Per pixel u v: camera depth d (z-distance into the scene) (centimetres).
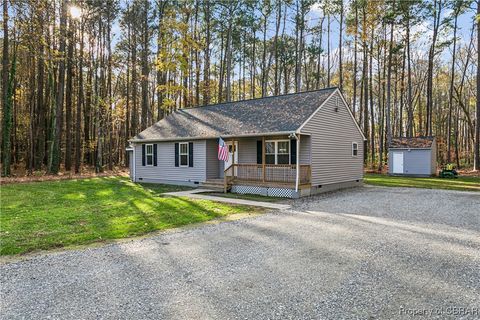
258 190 1469
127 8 2867
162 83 3012
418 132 4412
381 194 1434
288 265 532
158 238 709
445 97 4475
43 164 2767
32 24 1889
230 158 1728
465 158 4319
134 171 2055
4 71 2017
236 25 3148
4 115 2061
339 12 3067
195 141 1742
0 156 2545
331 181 1597
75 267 527
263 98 1852
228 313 371
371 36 2945
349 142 1761
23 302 400
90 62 2634
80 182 1911
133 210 1027
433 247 626
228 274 493
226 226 825
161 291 432
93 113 3017
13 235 712
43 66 2569
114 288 442
